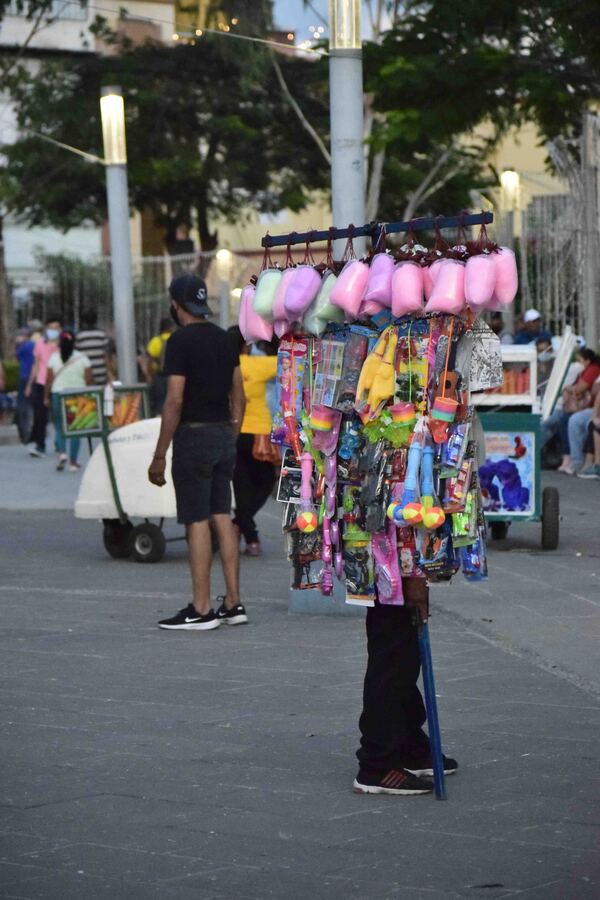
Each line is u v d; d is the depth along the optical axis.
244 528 16.22
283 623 12.23
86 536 18.28
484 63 24.75
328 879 6.18
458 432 7.16
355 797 7.38
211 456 11.88
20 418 32.25
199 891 6.06
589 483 23.06
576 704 9.22
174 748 8.34
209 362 11.86
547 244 30.59
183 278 11.96
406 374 7.18
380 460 7.19
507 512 16.33
